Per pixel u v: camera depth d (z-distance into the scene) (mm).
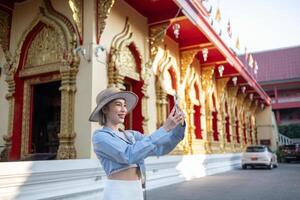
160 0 9953
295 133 40500
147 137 2217
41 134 9758
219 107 18219
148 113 10727
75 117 8133
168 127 2207
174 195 8453
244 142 24594
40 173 5988
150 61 10812
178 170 11906
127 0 9922
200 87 15836
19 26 9555
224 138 18719
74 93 8258
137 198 2295
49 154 8641
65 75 8297
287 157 26828
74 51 8297
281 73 40719
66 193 6547
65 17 8789
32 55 9273
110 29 9141
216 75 18281
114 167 2285
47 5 9070
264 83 40500
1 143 9234
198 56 15305
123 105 2523
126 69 9664
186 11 10219
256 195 8477
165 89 11664
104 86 8531
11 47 9586
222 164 17578
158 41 10852
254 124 28719
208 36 12430
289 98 39969
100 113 2523
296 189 9672
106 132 2340
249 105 26359
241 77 19109
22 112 9188
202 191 9227
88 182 7383
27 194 5730
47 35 9078
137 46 10258
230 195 8469
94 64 8242
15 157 8875
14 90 9242
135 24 10367
